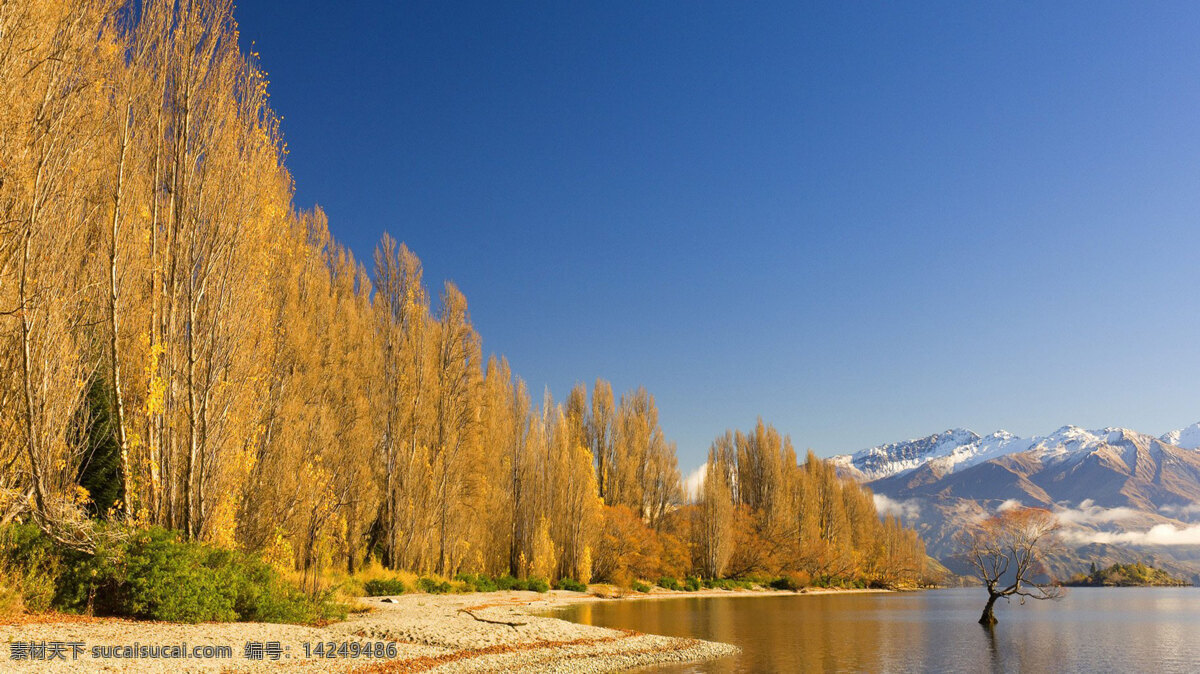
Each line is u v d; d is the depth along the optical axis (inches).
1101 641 1401.3
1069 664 1087.0
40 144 729.6
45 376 739.4
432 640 896.3
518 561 2279.8
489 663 814.5
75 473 798.5
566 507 2401.6
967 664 1060.5
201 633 701.9
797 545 3314.5
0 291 707.4
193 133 919.0
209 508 879.7
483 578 2003.0
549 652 927.7
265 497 1055.6
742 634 1347.2
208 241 917.8
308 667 639.8
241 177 958.4
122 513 830.5
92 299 875.4
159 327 871.1
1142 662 1125.1
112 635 633.6
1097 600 3358.8
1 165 692.7
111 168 846.5
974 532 1716.3
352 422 1667.1
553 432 2476.6
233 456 910.4
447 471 1982.0
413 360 1971.0
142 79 891.4
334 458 1528.1
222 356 912.3
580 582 2373.3
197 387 889.5
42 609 692.7
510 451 2367.1
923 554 5044.3
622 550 2586.1
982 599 3139.8
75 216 778.8
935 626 1625.2
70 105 756.0
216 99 936.3
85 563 725.3
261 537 1025.5
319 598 1045.8
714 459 3329.2
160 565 754.2
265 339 1007.6
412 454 1875.0
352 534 1594.5
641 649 1024.9
